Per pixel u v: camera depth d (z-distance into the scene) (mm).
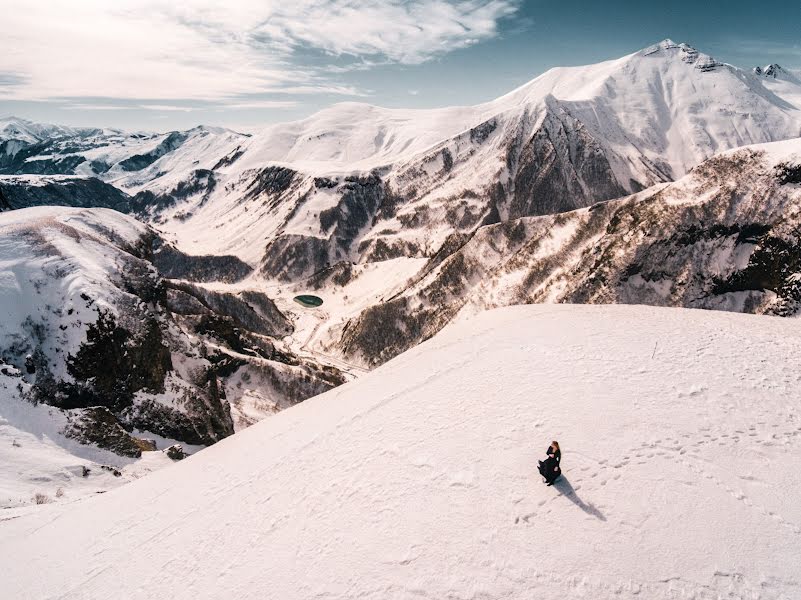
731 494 12594
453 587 11133
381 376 25188
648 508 12344
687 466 13641
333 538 13781
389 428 18531
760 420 15562
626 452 14391
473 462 15109
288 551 13930
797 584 10117
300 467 18203
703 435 14906
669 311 27609
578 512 12516
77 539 19984
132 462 45156
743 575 10398
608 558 11125
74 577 16750
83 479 36594
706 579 10391
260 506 16781
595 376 19047
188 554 15680
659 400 16906
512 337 24578
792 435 14758
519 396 18391
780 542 11117
